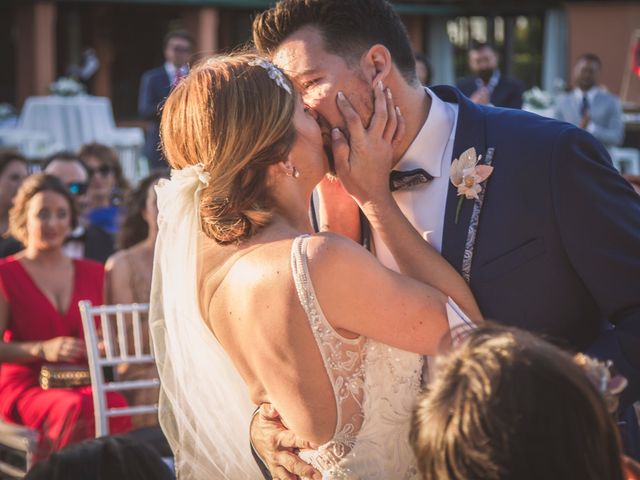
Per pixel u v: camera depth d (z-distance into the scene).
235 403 2.00
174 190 1.83
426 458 1.19
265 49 2.02
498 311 1.94
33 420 4.16
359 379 1.74
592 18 17.94
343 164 1.92
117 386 4.04
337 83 1.93
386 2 2.02
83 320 3.99
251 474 2.06
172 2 16.88
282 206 1.81
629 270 1.84
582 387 1.14
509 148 1.96
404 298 1.74
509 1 18.84
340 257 1.69
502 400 1.14
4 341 4.40
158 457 1.80
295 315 1.69
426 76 8.50
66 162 5.80
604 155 1.94
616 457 1.16
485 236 1.95
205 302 1.84
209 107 1.76
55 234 4.46
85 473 1.74
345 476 1.73
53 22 16.20
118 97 18.59
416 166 2.05
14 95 17.33
